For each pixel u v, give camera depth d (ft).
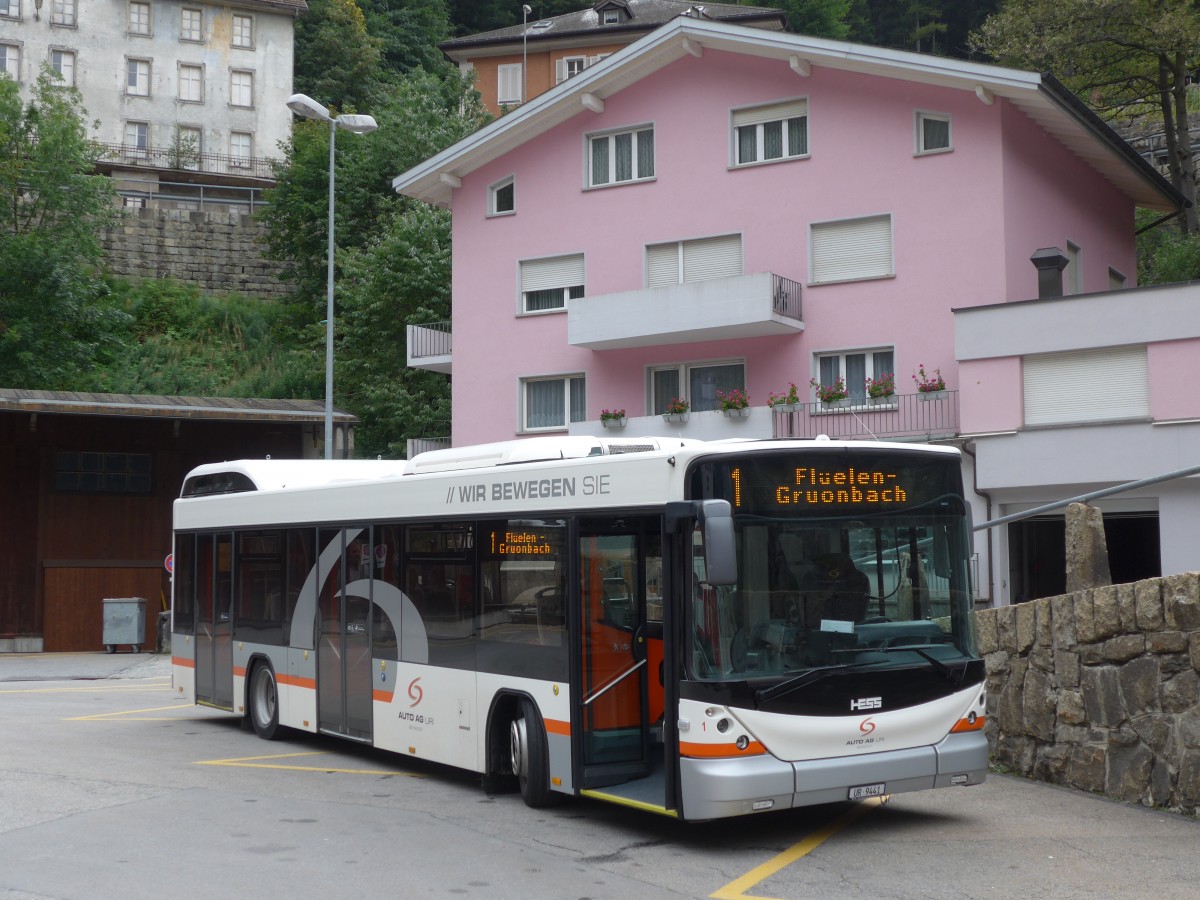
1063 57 124.88
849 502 30.17
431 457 40.68
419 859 28.45
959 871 26.94
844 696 29.12
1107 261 105.19
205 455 104.32
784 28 212.23
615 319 97.04
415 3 266.98
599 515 31.91
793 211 94.17
